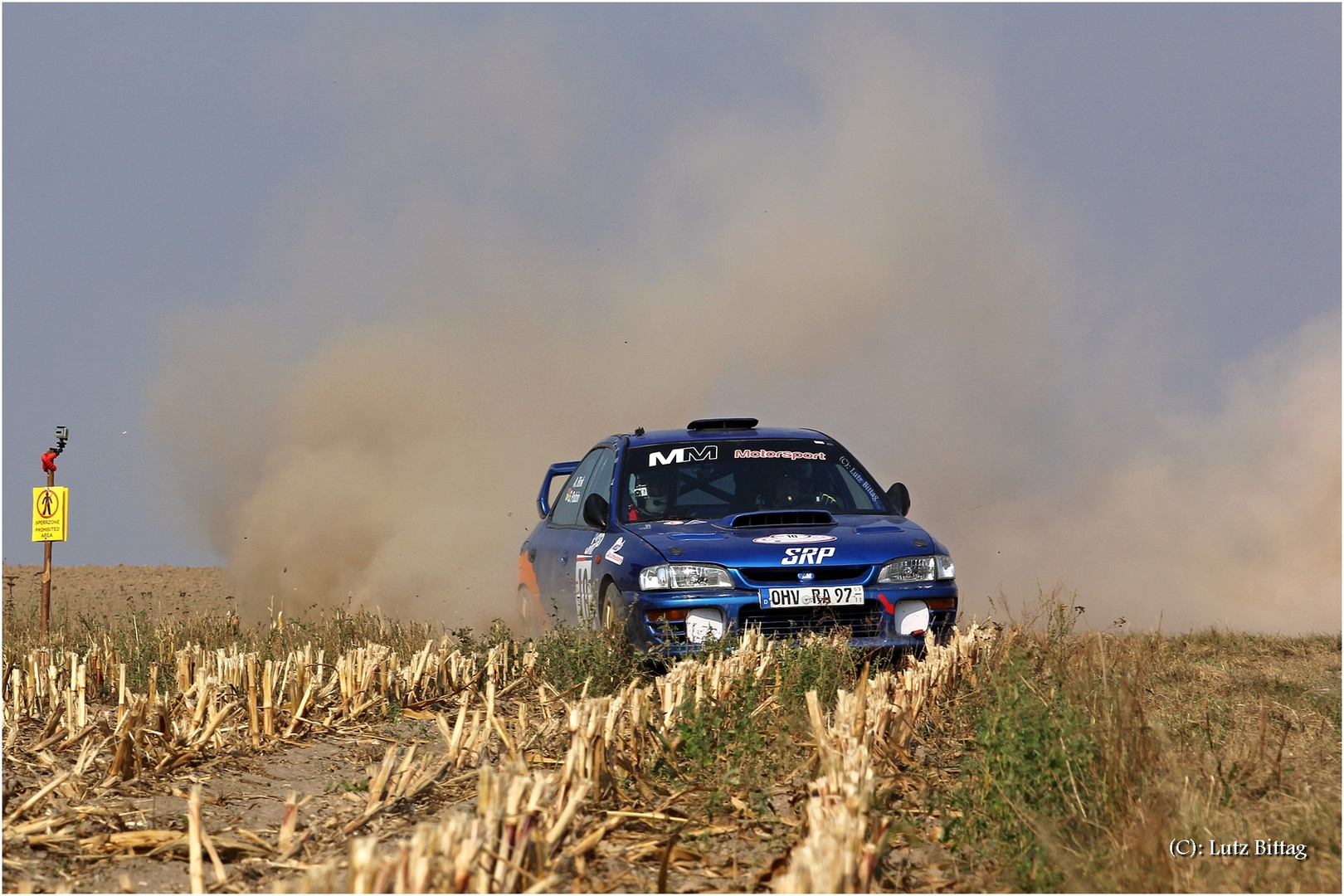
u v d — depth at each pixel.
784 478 30.66
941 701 22.88
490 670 26.19
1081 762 16.55
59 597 56.47
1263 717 18.83
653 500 29.91
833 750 16.17
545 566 34.28
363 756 20.78
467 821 13.41
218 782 18.81
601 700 17.41
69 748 20.09
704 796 17.52
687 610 25.56
